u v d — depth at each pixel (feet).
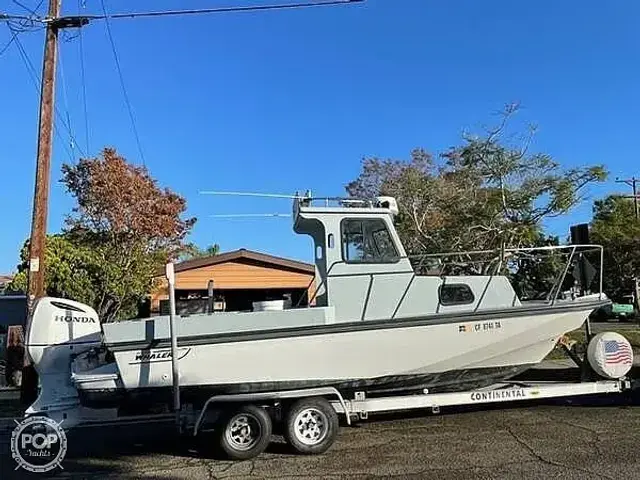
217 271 81.05
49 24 44.45
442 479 22.15
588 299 32.07
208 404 26.55
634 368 38.96
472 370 30.91
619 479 21.29
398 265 30.09
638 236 93.15
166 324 26.99
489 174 65.46
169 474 24.64
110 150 71.10
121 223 69.56
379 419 32.99
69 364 29.14
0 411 40.91
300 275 83.41
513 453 25.13
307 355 27.91
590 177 63.41
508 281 31.32
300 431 26.81
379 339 28.66
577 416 31.68
